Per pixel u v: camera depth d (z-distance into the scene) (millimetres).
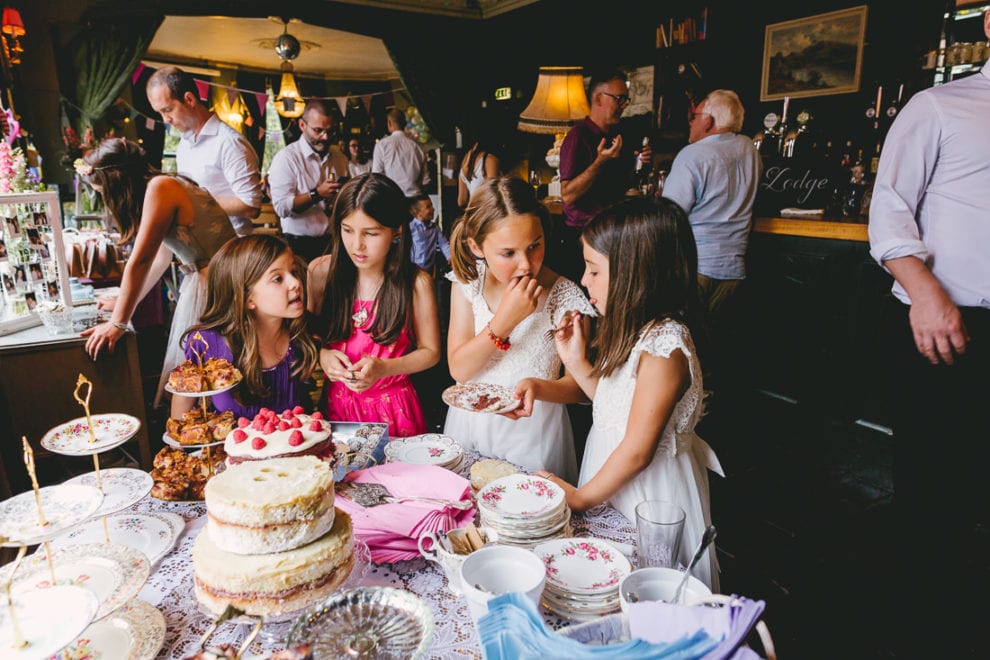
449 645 899
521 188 1562
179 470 1331
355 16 5691
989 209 1812
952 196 1872
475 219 1566
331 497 963
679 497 1366
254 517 877
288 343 1765
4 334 2244
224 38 5969
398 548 1090
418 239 5164
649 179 5070
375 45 6348
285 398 1745
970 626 1936
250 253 1583
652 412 1245
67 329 2268
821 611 2020
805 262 3785
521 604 703
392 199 1728
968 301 1889
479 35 6410
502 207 1529
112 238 4332
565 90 5949
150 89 3752
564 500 1182
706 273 3732
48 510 953
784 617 1992
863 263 3500
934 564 2049
